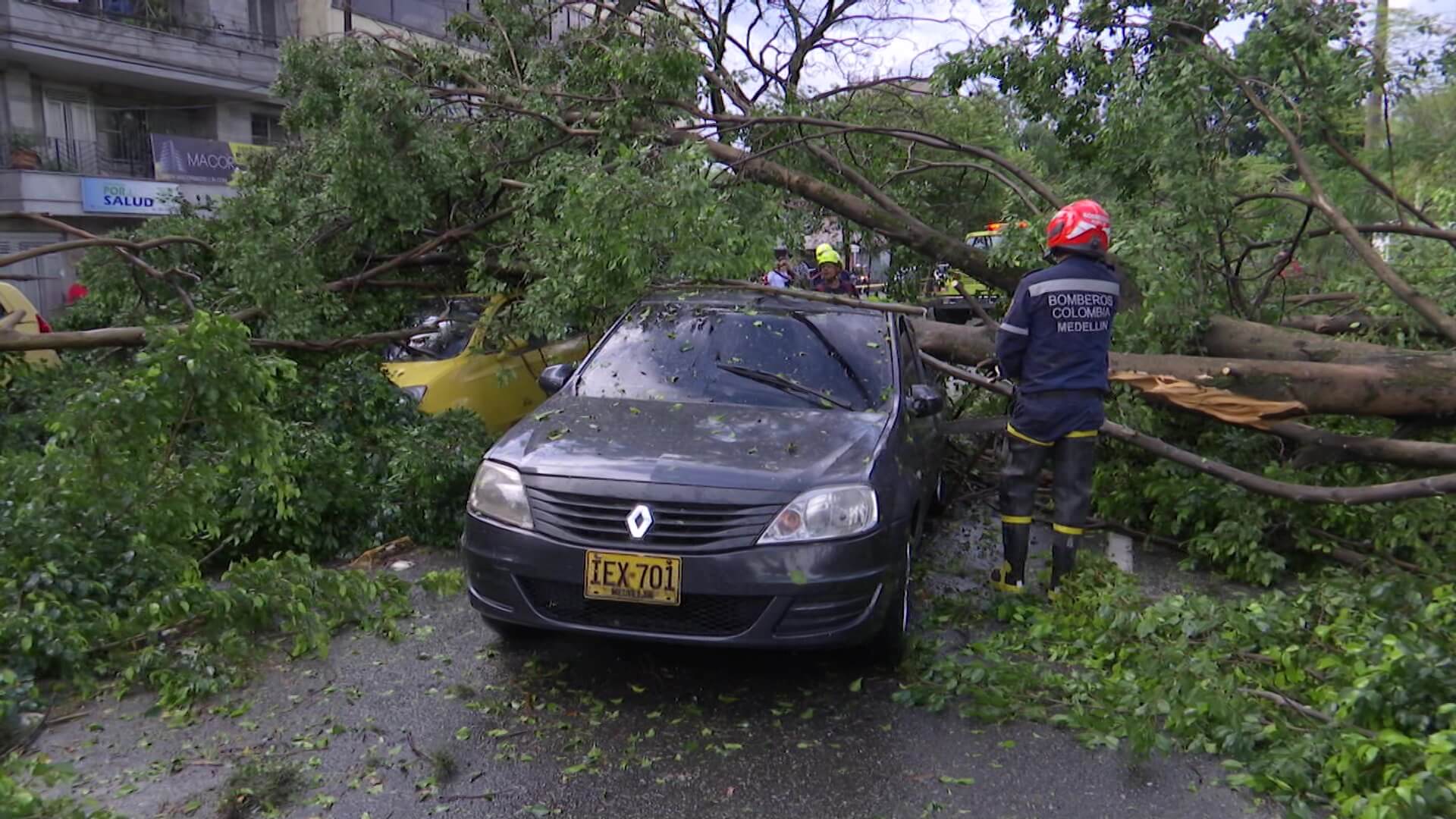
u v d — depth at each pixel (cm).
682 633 419
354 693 434
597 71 831
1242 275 801
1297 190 732
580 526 422
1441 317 644
